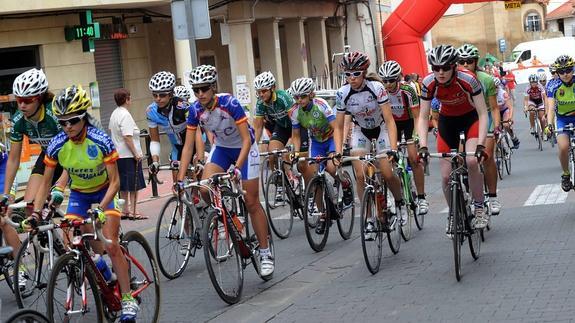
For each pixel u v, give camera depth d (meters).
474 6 91.62
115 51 25.58
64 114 7.61
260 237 10.30
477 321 8.00
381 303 9.00
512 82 42.66
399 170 12.02
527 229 12.29
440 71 10.07
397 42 38.22
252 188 10.12
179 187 10.10
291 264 11.36
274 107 13.60
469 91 10.25
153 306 8.60
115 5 22.78
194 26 16.92
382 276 10.23
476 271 10.01
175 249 11.00
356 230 13.61
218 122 10.09
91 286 7.71
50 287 7.25
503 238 11.79
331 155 11.49
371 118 11.60
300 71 36.34
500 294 8.87
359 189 11.69
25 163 20.86
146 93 26.81
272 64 33.62
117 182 7.90
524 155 23.08
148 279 8.50
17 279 8.69
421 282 9.73
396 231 11.47
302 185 13.74
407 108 13.45
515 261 10.31
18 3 20.94
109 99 25.27
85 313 7.62
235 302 9.53
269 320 8.73
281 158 13.40
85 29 22.91
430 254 11.22
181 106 12.57
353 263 11.16
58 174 9.31
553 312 8.05
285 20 36.25
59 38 22.92
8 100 22.19
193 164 12.90
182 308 9.46
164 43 27.59
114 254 7.84
